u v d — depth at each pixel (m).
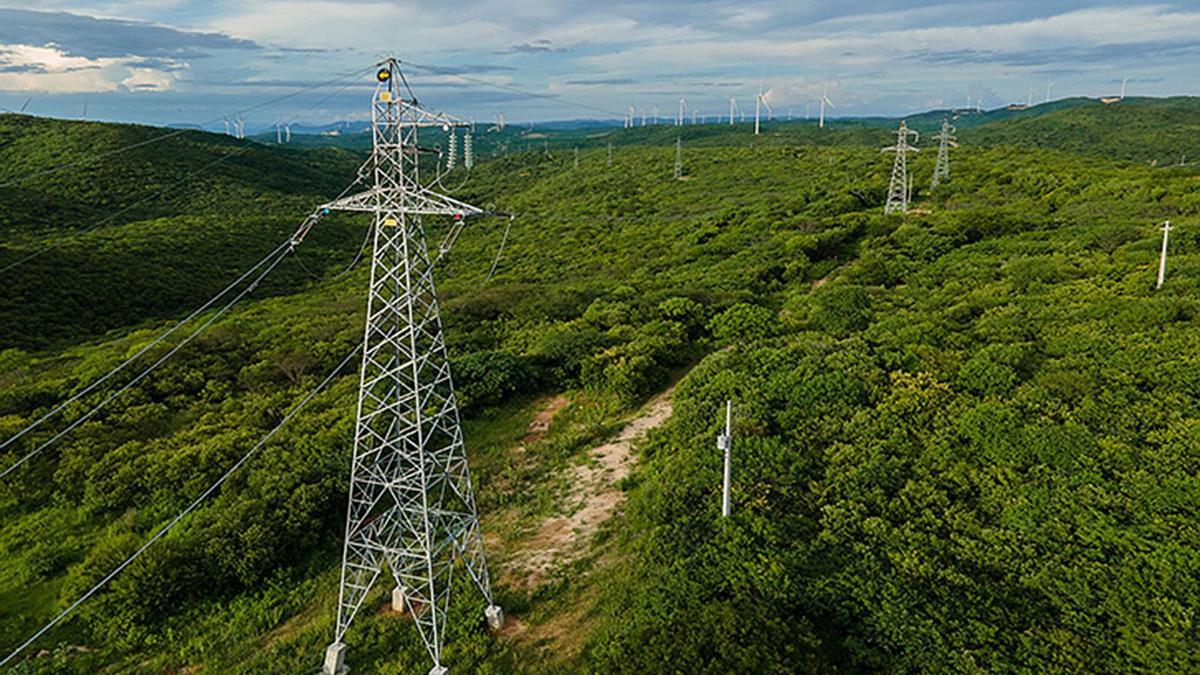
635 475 25.12
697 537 18.94
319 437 27.08
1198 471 19.59
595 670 14.95
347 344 39.16
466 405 31.55
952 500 19.97
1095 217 55.53
